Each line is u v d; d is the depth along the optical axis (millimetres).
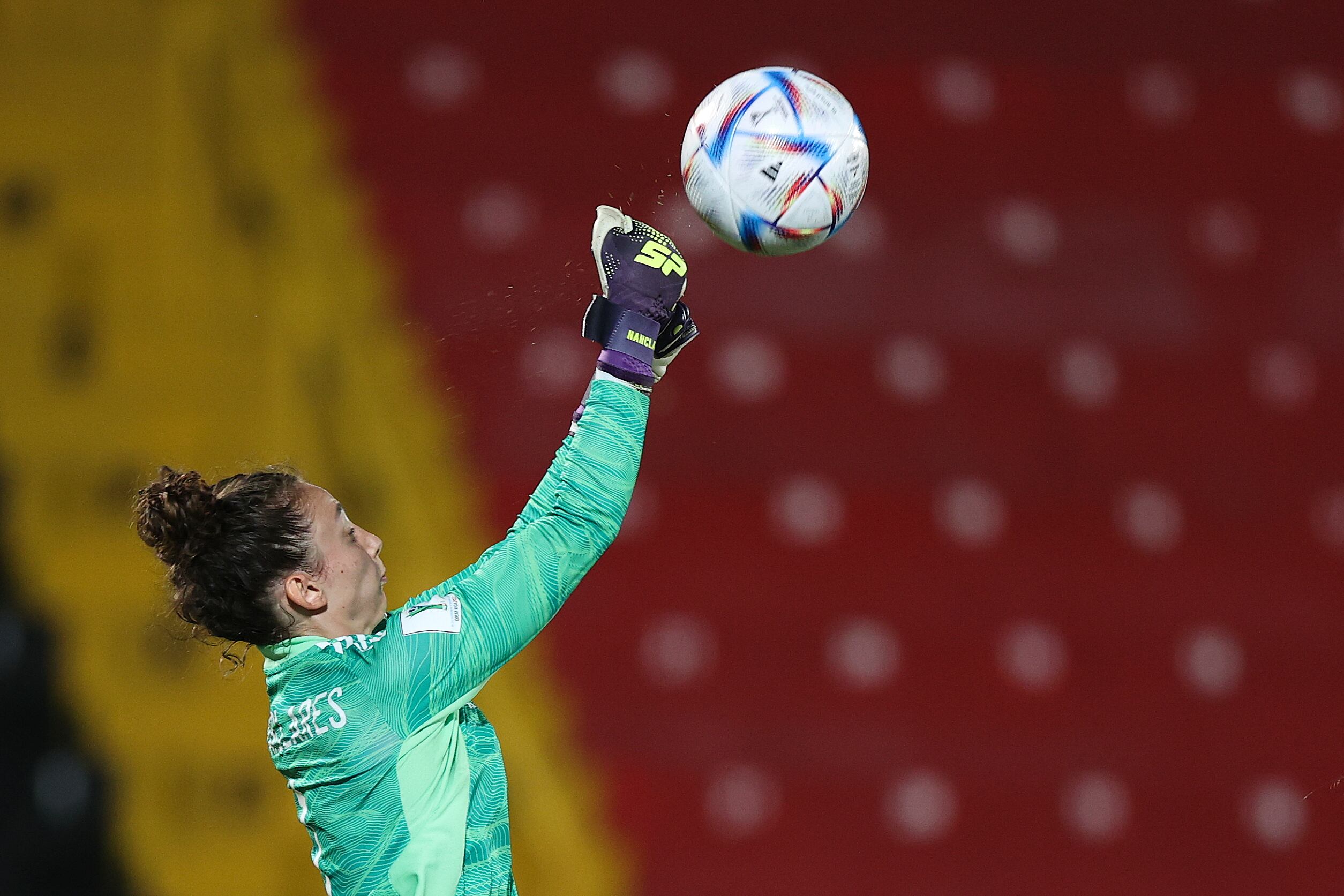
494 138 29344
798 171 9594
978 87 32125
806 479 27625
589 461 8586
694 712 25125
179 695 23609
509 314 27594
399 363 26984
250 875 22828
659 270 8820
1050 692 26250
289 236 27547
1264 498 28703
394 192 28406
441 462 26266
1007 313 29828
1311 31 33781
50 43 27750
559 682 25156
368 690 8273
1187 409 29453
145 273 26469
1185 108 32531
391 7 30062
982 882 24188
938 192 30953
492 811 8570
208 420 25688
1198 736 26141
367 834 8266
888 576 26938
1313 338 30609
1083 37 33062
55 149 27031
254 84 28531
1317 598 27766
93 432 25297
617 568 26359
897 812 24562
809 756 25016
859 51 32156
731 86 9852
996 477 28203
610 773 24375
